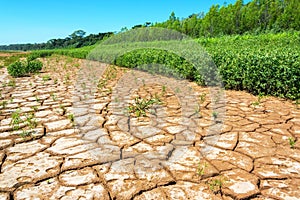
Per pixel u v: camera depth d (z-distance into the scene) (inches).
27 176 95.7
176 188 87.8
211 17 975.6
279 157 108.9
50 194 84.9
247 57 241.8
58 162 106.3
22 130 143.7
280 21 818.2
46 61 807.7
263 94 231.9
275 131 138.6
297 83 203.9
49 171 99.2
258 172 97.0
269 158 108.0
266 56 221.6
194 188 87.7
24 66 422.6
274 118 161.5
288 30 759.7
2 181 92.4
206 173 96.6
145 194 84.8
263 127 145.1
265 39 511.5
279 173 96.2
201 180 92.4
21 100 220.8
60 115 173.9
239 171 97.8
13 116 164.1
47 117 168.9
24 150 118.0
